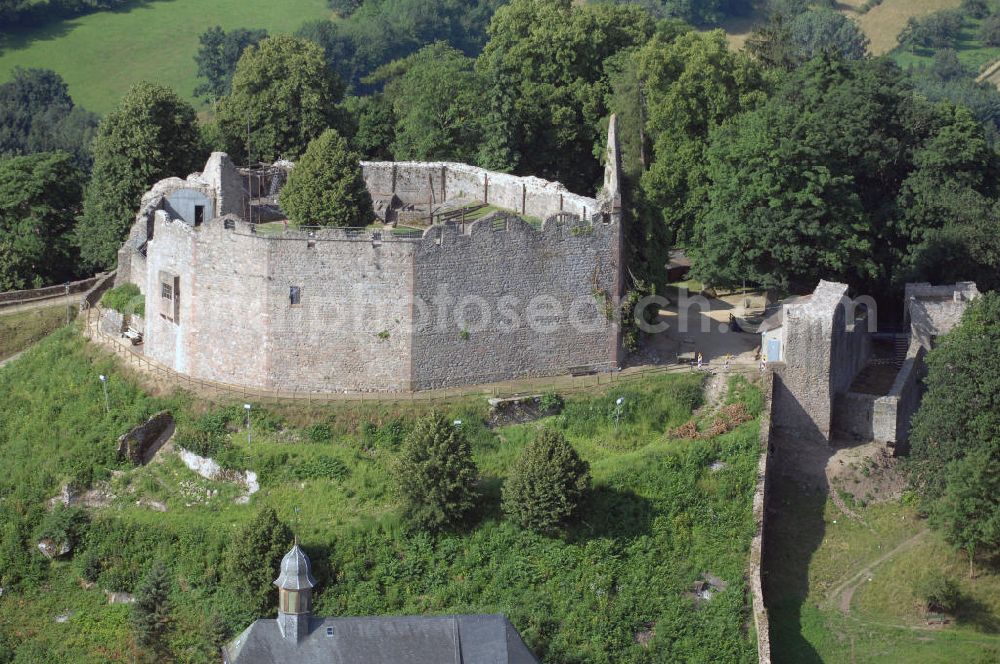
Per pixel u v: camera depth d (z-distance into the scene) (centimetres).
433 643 12500
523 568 13838
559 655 13375
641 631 13688
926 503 14825
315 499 14412
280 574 12644
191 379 15625
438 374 15388
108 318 16800
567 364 15838
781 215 16750
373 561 13825
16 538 14662
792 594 14425
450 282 15275
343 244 15100
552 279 15650
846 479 15275
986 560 14625
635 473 14500
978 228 17138
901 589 14475
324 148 16312
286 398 15175
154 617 13538
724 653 13575
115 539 14412
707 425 15138
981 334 15038
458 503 13912
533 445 14138
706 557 14100
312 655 12412
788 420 15575
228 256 15312
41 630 14075
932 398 14962
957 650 14062
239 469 14700
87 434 15400
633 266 16288
